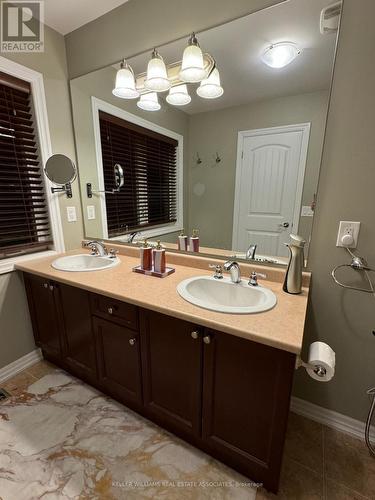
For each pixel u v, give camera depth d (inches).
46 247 75.7
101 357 57.8
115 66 65.2
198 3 50.9
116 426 53.2
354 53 39.7
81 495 40.8
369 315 46.9
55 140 71.2
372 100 39.8
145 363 49.7
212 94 56.1
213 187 61.1
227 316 38.7
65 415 56.1
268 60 47.8
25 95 65.1
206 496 40.8
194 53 49.8
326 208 46.8
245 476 43.8
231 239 61.0
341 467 45.5
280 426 36.5
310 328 52.4
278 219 53.7
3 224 65.4
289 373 33.9
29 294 69.2
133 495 40.9
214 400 42.2
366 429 47.8
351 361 50.2
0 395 61.9
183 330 42.8
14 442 49.6
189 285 52.1
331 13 40.7
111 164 74.0
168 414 49.1
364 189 43.1
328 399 53.7
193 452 47.8
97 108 71.5
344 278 47.6
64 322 63.1
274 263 55.7
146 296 46.3
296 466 45.6
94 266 73.3
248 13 46.8
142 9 57.4
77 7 59.8
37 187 70.6
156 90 61.6
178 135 62.8
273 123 50.4
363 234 44.5
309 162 47.7
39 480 42.9
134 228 75.2
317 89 44.4
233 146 56.4
